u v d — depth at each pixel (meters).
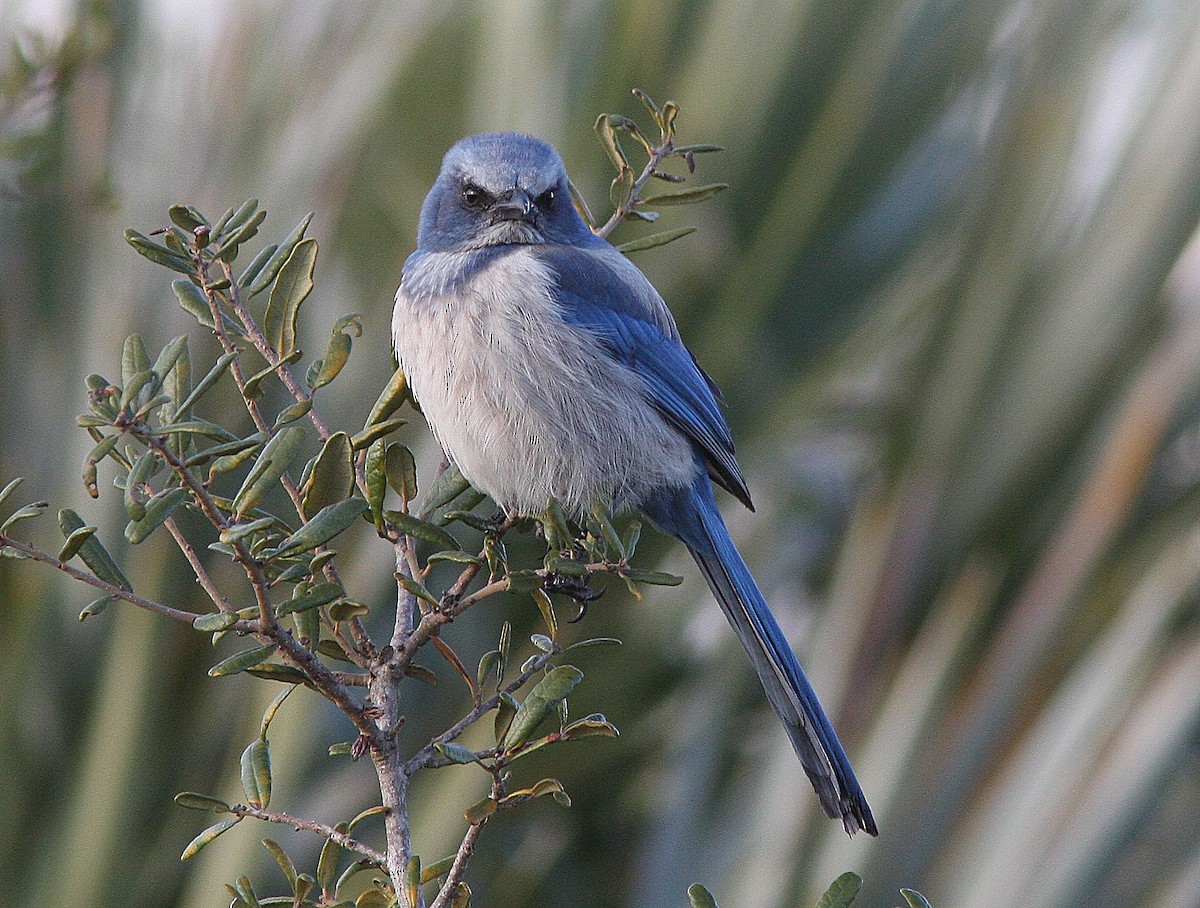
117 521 10.08
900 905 10.05
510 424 7.25
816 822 10.41
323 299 10.88
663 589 11.34
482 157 7.86
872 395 12.84
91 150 10.45
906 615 10.60
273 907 4.62
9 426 10.53
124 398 4.12
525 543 10.68
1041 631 10.28
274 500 9.83
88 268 10.73
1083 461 10.70
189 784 9.70
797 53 11.14
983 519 10.67
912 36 11.44
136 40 10.94
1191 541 11.09
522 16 11.20
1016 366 10.84
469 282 7.32
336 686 4.54
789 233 10.95
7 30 10.05
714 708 11.41
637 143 10.97
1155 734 10.44
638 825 12.30
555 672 4.71
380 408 5.45
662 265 11.08
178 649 9.64
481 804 4.60
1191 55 11.13
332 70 11.44
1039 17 11.45
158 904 9.56
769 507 12.86
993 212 11.15
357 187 11.20
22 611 9.87
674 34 11.11
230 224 5.02
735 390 11.59
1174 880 11.26
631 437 7.46
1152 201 10.90
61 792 9.41
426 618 4.94
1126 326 10.74
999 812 10.19
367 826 10.70
